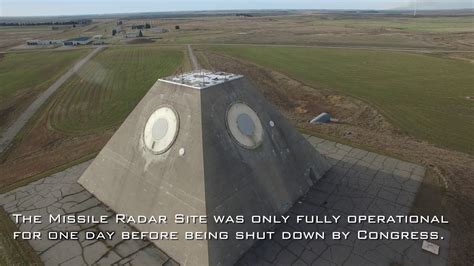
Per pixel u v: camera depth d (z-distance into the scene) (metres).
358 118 25.05
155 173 10.36
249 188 10.19
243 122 11.06
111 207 11.33
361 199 11.69
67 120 25.28
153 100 11.60
